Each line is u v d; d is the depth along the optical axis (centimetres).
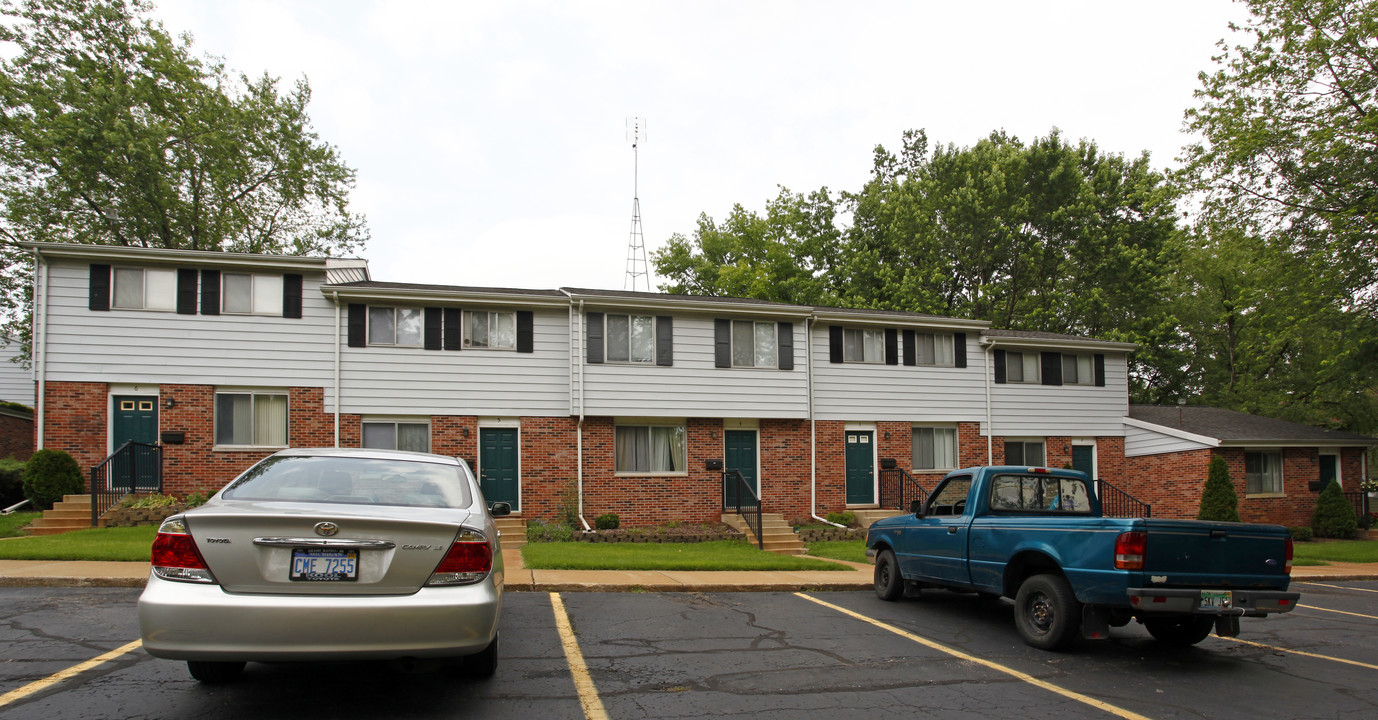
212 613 438
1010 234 3506
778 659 711
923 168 4231
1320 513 2441
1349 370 2255
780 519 1986
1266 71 2192
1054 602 770
